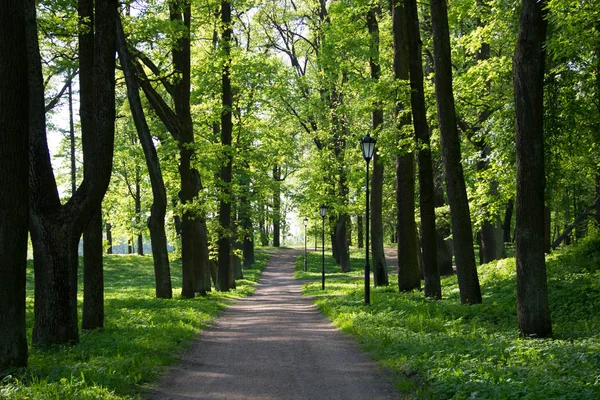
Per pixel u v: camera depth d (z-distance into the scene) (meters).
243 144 33.84
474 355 9.58
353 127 32.12
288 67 39.22
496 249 26.95
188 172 25.47
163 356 11.00
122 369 9.27
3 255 8.89
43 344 11.48
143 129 22.05
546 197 17.59
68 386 7.72
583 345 9.73
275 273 55.59
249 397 8.08
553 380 7.35
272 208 50.56
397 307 16.84
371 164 31.52
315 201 40.88
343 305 19.56
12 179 8.88
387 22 26.02
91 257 14.66
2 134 8.78
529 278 11.45
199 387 8.71
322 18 39.41
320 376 9.35
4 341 8.98
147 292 30.97
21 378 8.31
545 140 16.75
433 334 11.95
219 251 31.53
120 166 45.75
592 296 14.07
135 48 21.67
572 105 16.31
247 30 41.00
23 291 9.16
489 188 21.16
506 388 6.99
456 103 21.05
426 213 18.97
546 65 15.39
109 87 11.80
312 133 39.34
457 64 24.92
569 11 11.85
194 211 24.88
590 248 18.72
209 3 25.48
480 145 23.41
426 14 26.70
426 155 18.97
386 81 19.33
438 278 18.98
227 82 29.95
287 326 16.28
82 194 11.72
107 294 28.95
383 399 7.81
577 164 19.27
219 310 20.98
